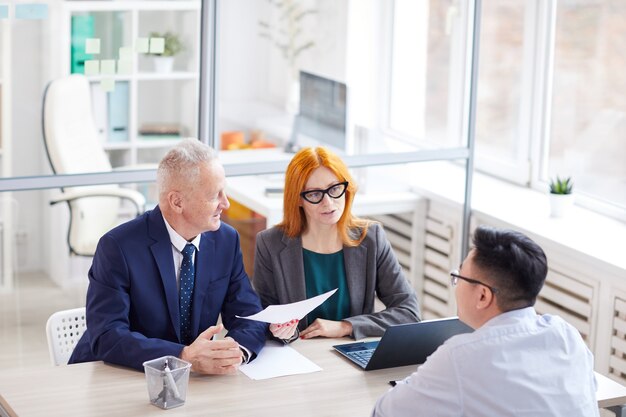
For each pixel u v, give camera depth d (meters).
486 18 5.25
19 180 4.11
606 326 4.09
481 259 2.40
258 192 4.54
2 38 4.00
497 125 5.30
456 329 2.98
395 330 2.85
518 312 2.40
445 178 4.79
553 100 4.98
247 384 2.80
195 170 2.95
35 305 4.41
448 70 4.70
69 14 4.09
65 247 4.39
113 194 4.35
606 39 4.63
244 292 3.21
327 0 4.46
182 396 2.64
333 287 3.40
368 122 4.63
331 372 2.92
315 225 3.39
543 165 5.10
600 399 2.80
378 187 4.71
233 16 4.32
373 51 4.58
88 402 2.65
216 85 4.35
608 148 4.70
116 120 4.23
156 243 3.03
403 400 2.40
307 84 4.51
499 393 2.31
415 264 4.84
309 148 3.34
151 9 4.20
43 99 4.12
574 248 4.18
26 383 2.77
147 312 3.03
